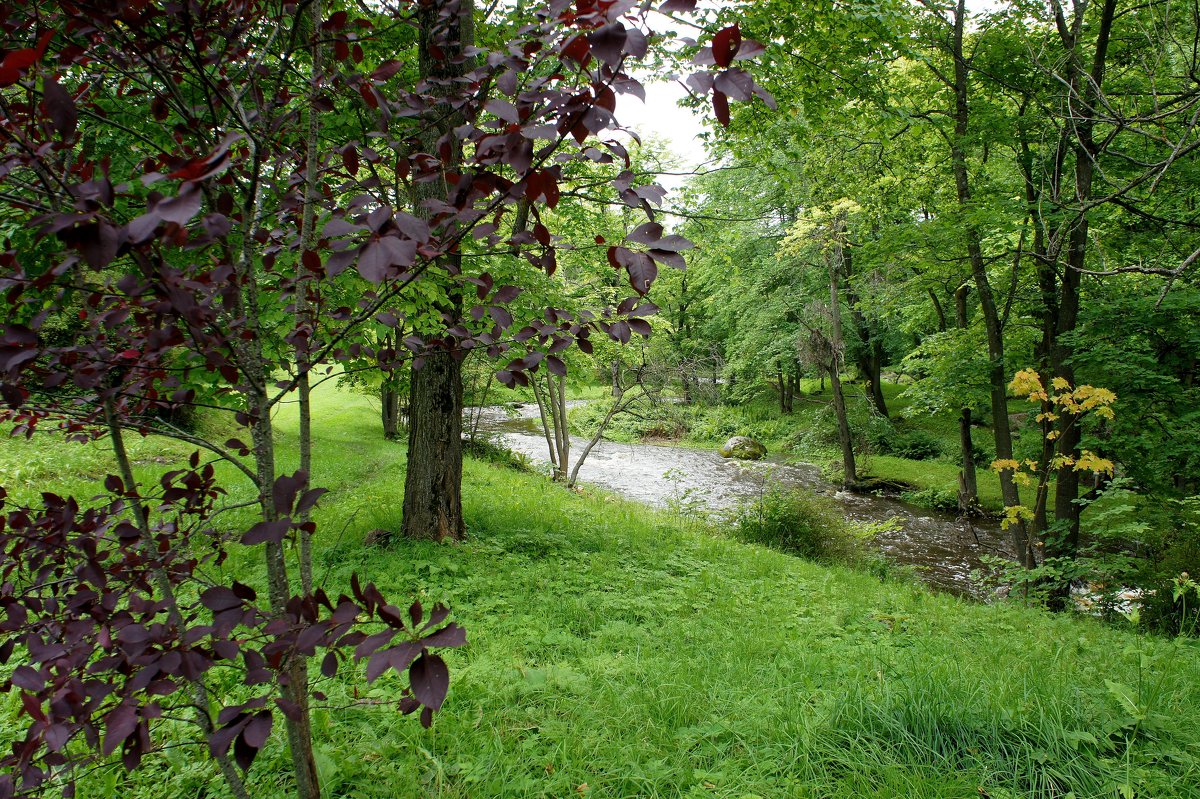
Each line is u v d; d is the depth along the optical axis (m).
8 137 1.35
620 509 11.34
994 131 10.27
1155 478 9.63
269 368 2.71
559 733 2.93
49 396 1.63
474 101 1.73
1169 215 9.52
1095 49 9.91
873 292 17.98
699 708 3.25
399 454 15.92
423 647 1.30
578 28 1.37
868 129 11.53
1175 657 4.39
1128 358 9.22
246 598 1.59
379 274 1.12
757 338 25.25
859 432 22.94
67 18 1.48
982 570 11.82
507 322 1.99
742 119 8.41
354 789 2.54
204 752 2.68
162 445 11.41
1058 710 2.95
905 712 2.99
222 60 1.81
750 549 8.75
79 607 1.60
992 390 11.89
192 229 1.55
